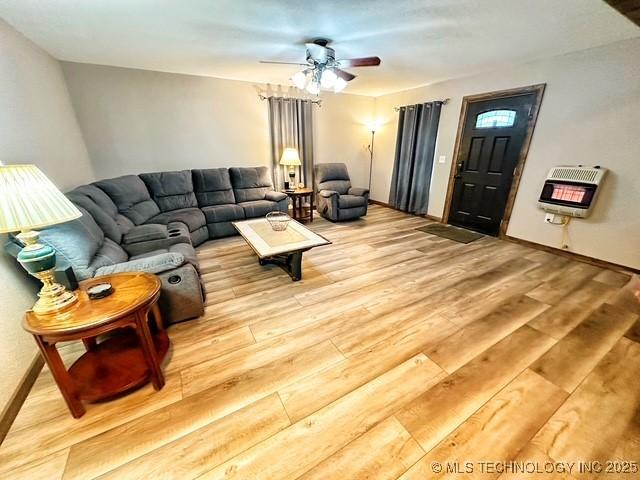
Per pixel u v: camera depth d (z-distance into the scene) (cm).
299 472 114
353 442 126
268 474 114
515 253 345
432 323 210
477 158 414
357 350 183
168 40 267
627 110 271
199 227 368
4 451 122
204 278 282
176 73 393
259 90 461
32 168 128
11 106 208
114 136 372
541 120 334
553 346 185
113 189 298
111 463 117
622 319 213
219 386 155
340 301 241
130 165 391
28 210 120
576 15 213
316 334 199
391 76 409
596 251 309
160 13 210
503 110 372
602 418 137
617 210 289
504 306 232
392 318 217
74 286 161
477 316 218
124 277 167
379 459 119
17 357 155
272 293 254
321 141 552
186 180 399
